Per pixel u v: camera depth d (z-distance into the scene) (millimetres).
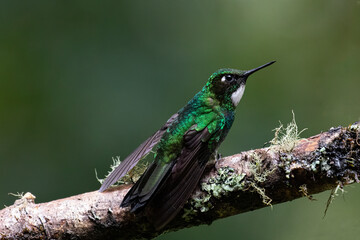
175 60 11734
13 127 10555
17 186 10078
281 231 9570
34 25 11367
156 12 11984
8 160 10297
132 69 11281
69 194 10039
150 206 5879
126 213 5969
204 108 6785
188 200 5953
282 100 12023
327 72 12141
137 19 11820
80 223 6023
